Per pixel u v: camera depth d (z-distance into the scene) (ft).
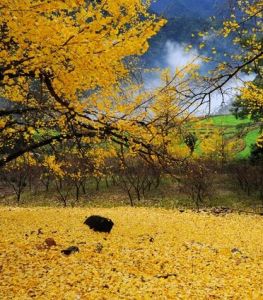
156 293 31.24
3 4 16.51
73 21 18.75
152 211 88.22
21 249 41.91
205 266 41.24
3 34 19.53
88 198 112.47
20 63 19.33
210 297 31.01
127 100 22.86
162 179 121.90
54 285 31.55
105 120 21.39
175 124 15.42
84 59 18.89
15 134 30.25
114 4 19.03
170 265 41.04
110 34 18.85
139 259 42.34
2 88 27.55
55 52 18.49
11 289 29.84
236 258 45.21
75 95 22.30
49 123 28.04
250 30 19.24
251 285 34.88
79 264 38.37
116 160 88.58
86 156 29.14
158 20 19.38
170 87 14.05
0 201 111.96
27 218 64.54
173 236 57.62
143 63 26.20
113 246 47.37
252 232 67.10
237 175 112.37
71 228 56.08
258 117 56.13
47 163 40.40
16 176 125.39
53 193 119.85
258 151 112.16
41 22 17.34
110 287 32.07
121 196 113.09
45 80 21.13
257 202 101.04
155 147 21.12
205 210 93.86
